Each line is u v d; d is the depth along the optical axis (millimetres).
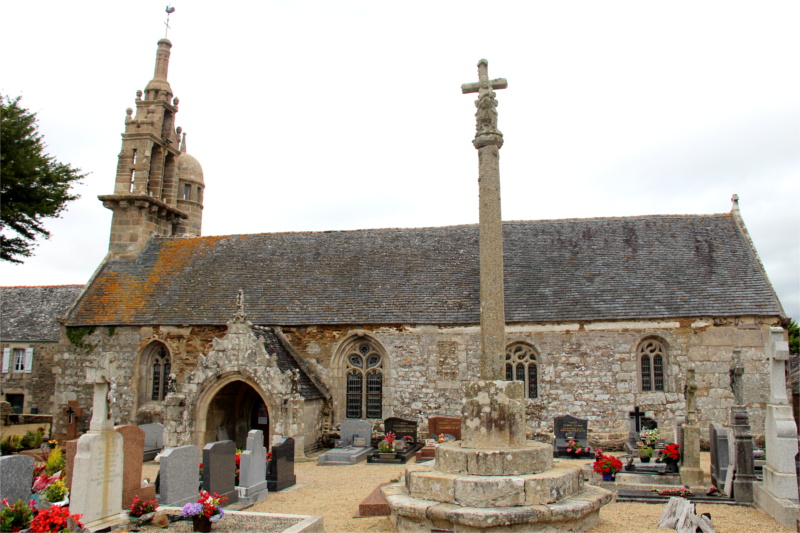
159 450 21500
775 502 11398
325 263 26469
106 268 27641
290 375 20266
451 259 25641
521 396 10219
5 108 22969
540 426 21781
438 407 22391
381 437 22516
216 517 10742
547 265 24734
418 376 22719
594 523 10094
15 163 22719
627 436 21188
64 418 24328
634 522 10812
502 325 10367
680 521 10141
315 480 16297
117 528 10594
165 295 25672
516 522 8781
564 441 19922
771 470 11961
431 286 24344
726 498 13016
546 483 9359
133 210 28547
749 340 21172
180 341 24125
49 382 38688
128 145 29188
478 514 8711
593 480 14555
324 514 12188
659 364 21938
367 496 13055
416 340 22938
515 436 9977
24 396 38656
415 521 9367
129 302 25562
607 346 21859
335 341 23391
